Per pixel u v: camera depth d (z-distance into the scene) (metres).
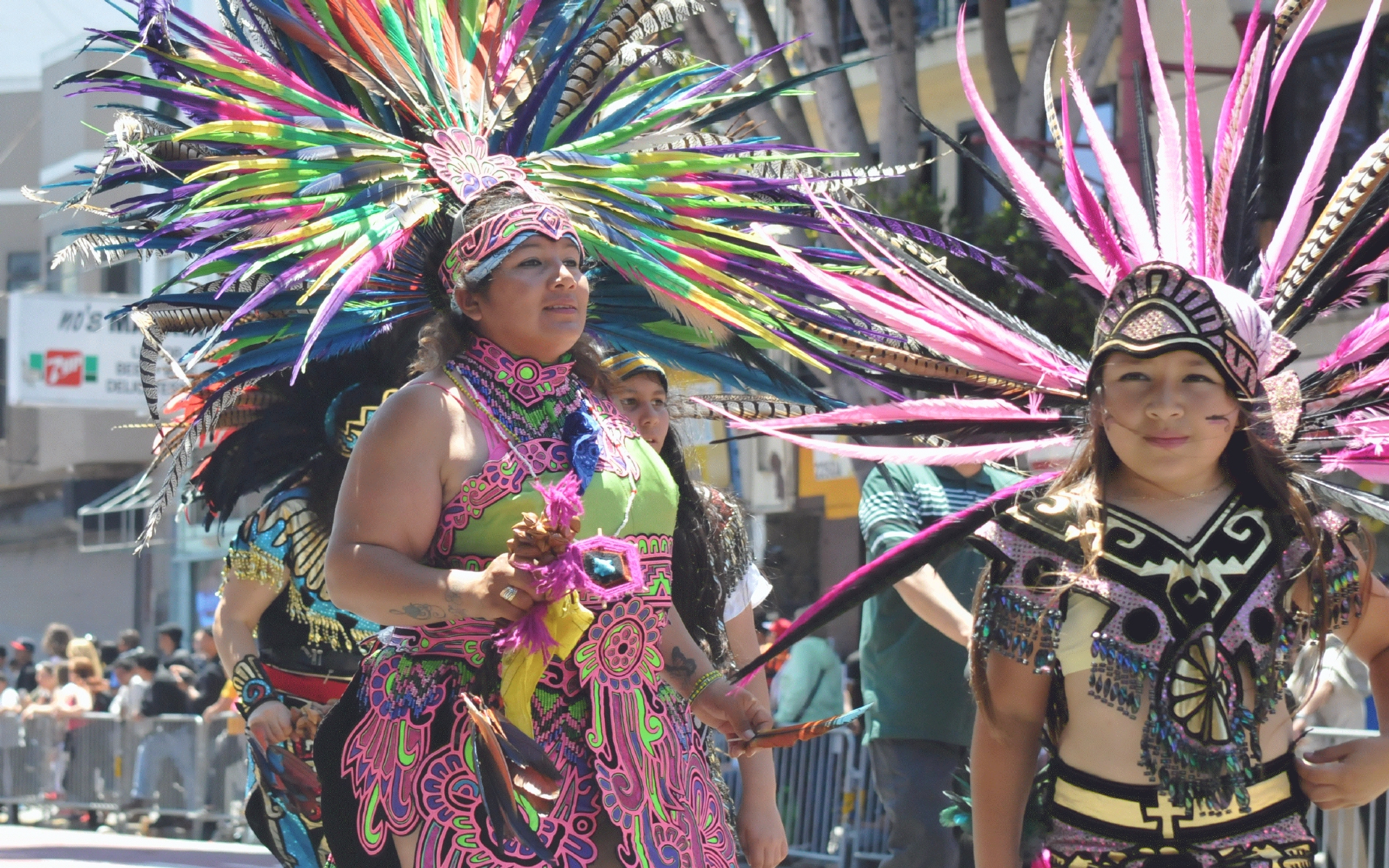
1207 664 4.52
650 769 4.80
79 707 23.05
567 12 6.48
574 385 5.05
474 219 4.95
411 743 4.69
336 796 4.84
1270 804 4.64
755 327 5.69
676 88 6.57
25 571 51.06
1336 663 10.73
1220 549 4.63
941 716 8.27
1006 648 4.71
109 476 47.88
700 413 6.52
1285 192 19.42
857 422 5.07
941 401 5.10
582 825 4.66
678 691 5.29
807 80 6.42
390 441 4.74
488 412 4.82
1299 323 5.25
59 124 46.44
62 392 33.56
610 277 6.17
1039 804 4.83
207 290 6.33
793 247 5.95
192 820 21.06
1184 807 4.52
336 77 6.18
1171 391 4.54
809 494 28.73
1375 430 4.97
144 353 6.09
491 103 6.03
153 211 5.90
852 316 5.90
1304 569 4.68
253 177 5.34
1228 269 5.36
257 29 6.20
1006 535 4.77
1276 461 4.71
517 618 4.43
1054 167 17.09
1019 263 16.39
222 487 6.94
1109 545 4.64
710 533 6.19
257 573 6.89
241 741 20.64
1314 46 19.73
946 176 25.66
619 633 4.80
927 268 5.48
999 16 18.83
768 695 6.65
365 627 6.89
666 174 5.86
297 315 5.88
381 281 5.80
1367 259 5.16
